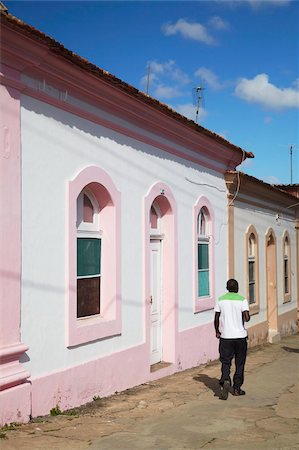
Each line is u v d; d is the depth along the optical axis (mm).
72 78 7344
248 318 8609
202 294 12266
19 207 6441
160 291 10609
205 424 6812
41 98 6914
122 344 8680
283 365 12156
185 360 11008
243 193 14883
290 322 20016
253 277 16047
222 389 8414
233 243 13891
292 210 20672
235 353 8695
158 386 9148
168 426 6656
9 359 6188
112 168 8539
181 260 11023
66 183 7367
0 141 6176
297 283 21203
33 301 6695
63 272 7246
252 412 7531
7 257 6223
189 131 10891
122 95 8414
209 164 12469
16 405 6180
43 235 6902
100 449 5609
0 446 5355
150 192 9656
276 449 5852
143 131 9539
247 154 13797
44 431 6047
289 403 8180
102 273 8477
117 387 8445
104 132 8344
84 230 8086
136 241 9172
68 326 7270
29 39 6332
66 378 7211
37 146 6852
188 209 11398
